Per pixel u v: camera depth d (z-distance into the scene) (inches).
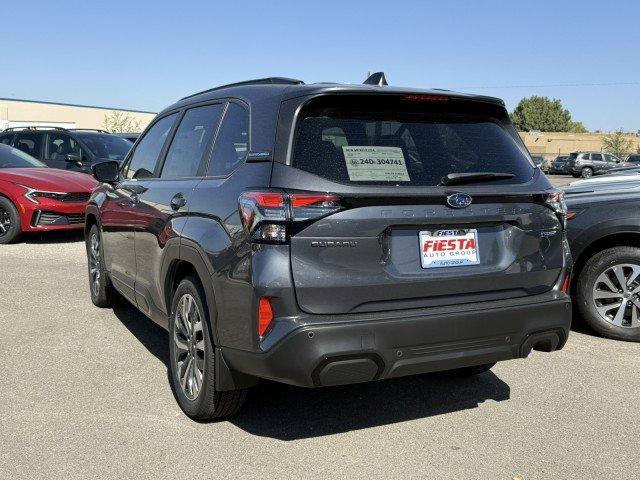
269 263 114.0
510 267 131.0
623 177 249.6
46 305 239.1
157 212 161.3
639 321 201.2
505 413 149.0
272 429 139.4
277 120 124.3
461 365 127.3
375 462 125.3
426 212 121.5
